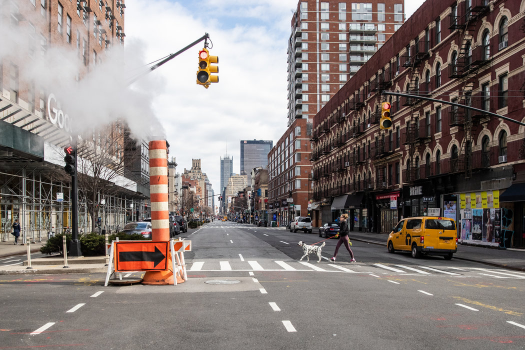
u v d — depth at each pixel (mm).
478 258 19281
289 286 10883
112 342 6020
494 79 25234
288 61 117500
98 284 11133
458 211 28750
